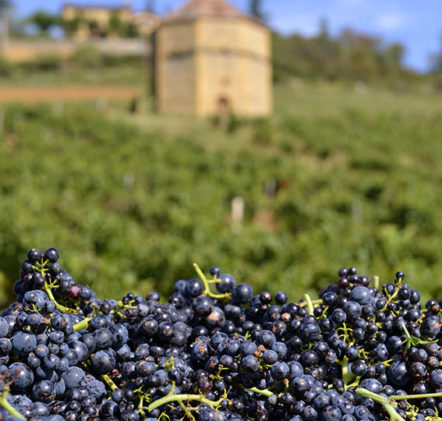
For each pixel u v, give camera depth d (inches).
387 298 62.0
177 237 532.7
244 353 55.5
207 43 1598.2
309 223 708.0
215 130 1526.8
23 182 801.6
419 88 3745.1
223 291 65.8
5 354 52.5
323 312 61.1
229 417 53.7
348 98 2738.7
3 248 467.8
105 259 461.7
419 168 1244.5
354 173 1240.8
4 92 2117.4
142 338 60.7
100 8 4584.2
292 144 1406.3
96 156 1150.3
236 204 730.2
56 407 52.5
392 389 56.4
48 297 57.3
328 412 52.5
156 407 53.4
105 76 3127.5
